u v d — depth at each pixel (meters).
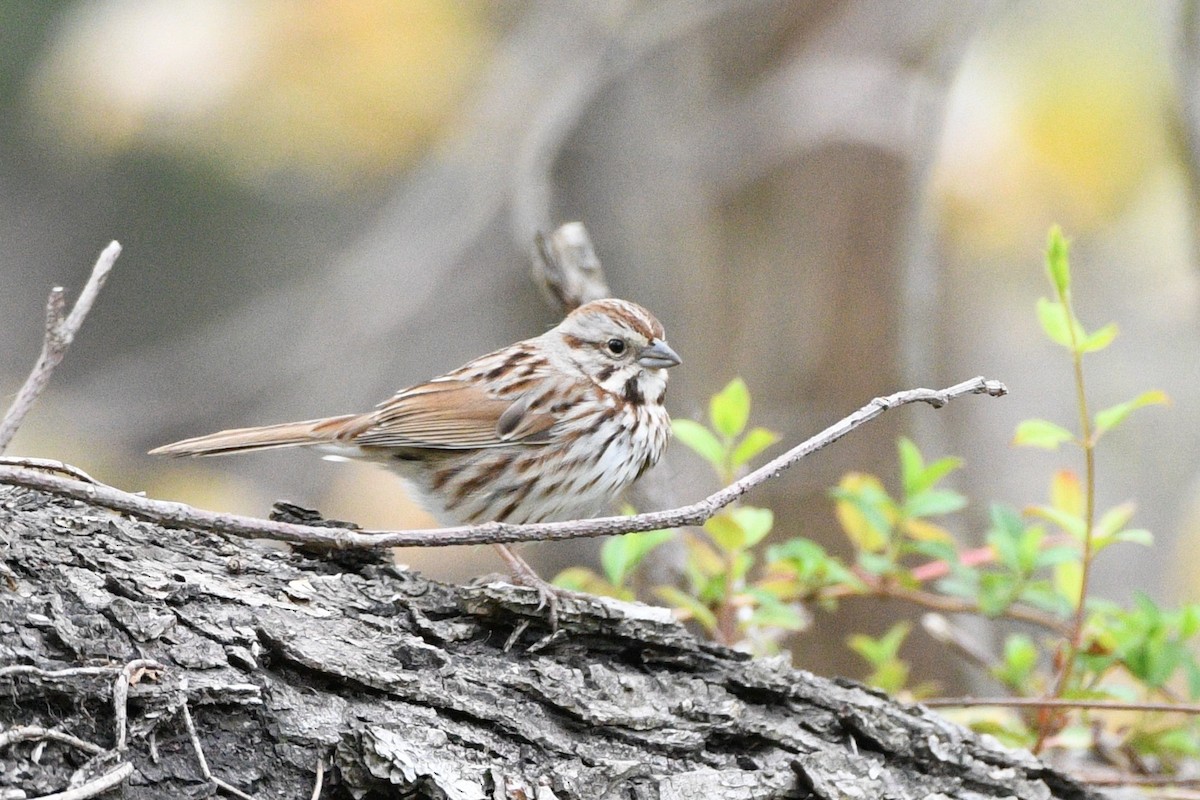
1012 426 20.14
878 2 12.81
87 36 14.94
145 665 4.66
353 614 5.34
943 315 15.34
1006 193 14.78
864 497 7.75
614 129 14.55
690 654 5.73
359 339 14.77
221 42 14.83
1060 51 15.04
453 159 14.48
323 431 8.27
